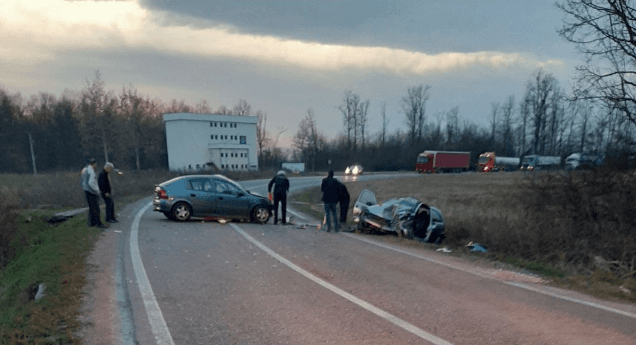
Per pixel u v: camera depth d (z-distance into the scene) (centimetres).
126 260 737
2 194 1345
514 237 973
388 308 529
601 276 720
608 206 945
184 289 584
